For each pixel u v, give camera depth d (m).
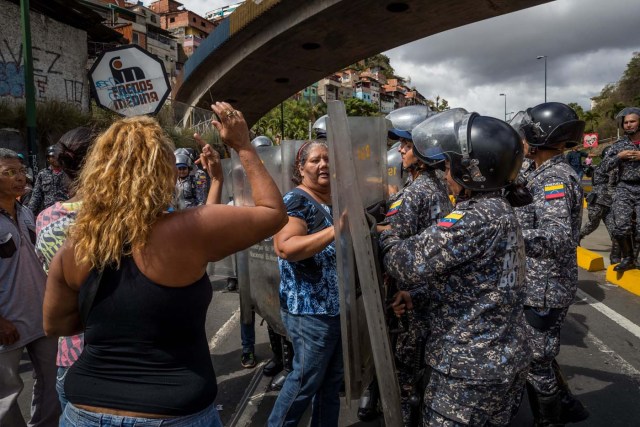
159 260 1.26
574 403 2.68
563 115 2.44
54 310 1.44
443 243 1.65
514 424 2.93
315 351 2.34
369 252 1.76
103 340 1.29
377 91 99.06
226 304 5.62
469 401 1.68
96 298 1.29
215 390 1.38
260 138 5.08
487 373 1.65
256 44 17.50
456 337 1.70
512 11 14.14
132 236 1.23
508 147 1.69
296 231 2.23
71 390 1.32
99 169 1.31
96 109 14.95
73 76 15.76
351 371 1.93
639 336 4.31
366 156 2.50
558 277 2.44
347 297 1.90
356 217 1.73
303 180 2.46
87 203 1.31
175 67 54.31
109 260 1.27
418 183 2.39
